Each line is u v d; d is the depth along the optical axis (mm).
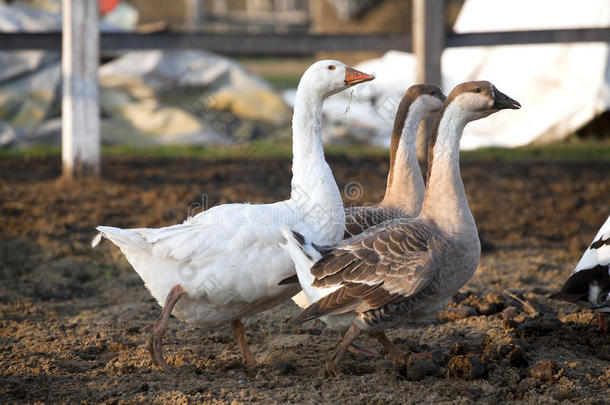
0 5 27250
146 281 7258
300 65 51062
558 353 7664
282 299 7559
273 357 7777
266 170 19859
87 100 17500
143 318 9281
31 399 6477
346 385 6785
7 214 14500
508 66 25984
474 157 22391
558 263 11789
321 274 6656
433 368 6984
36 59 24625
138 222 13922
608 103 23688
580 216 15000
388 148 24500
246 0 60438
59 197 15969
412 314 7160
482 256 12227
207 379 7043
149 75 25891
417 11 18438
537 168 20406
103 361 7684
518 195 17016
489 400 6344
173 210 14242
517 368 7160
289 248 6863
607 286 7598
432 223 7074
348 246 6832
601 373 7070
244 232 7004
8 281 10773
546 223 14438
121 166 20094
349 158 21656
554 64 24875
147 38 17781
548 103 25094
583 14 24375
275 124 26281
